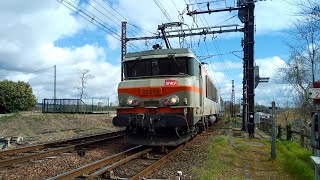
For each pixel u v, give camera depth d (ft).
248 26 68.49
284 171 33.45
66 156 39.91
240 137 66.23
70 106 138.10
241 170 33.32
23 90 148.05
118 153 41.16
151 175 30.37
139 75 47.14
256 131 83.97
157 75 46.09
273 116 39.78
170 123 41.52
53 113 121.70
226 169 33.19
